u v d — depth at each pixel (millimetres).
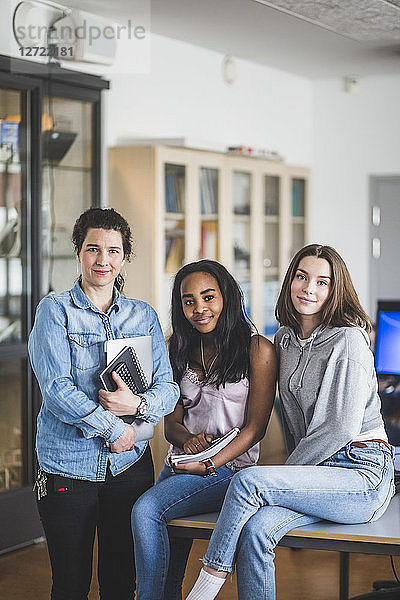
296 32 6160
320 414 3045
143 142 5914
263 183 6883
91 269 2977
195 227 6062
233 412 3203
